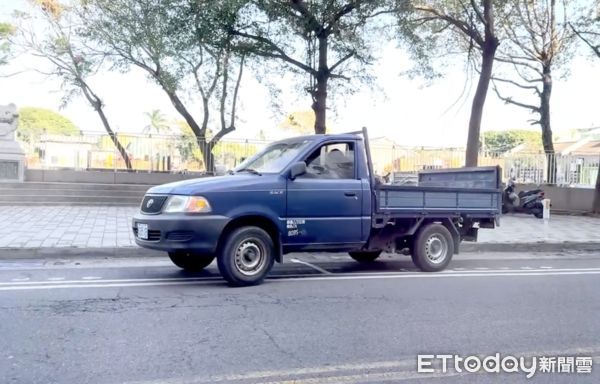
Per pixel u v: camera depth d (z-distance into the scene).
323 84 14.92
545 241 11.74
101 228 11.57
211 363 4.28
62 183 17.69
